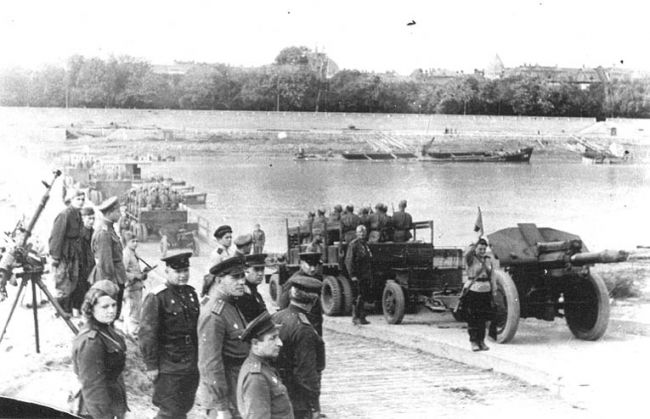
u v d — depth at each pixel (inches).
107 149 4220.0
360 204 2399.1
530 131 5378.9
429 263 687.1
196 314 297.3
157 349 288.4
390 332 609.3
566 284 565.9
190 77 4948.3
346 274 709.3
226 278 284.5
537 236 574.2
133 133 4441.4
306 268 348.8
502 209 2342.5
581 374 442.6
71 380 329.1
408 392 427.5
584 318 559.5
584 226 1804.9
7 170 1765.5
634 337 570.9
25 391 313.1
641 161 4891.7
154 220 1267.2
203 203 2108.8
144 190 1395.2
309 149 4758.9
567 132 5300.2
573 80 5398.6
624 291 789.9
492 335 554.9
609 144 5088.6
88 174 1993.1
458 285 660.7
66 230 446.6
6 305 495.8
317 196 2657.5
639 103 5369.1
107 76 4569.4
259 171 3786.9
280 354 290.7
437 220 2049.7
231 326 283.0
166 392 287.9
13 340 403.2
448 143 5078.7
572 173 4028.1
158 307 289.4
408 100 5423.2
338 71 5339.6
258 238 1019.3
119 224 1218.6
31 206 1116.5
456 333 593.3
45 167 2039.9
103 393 248.4
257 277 334.0
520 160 4857.3
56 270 446.6
